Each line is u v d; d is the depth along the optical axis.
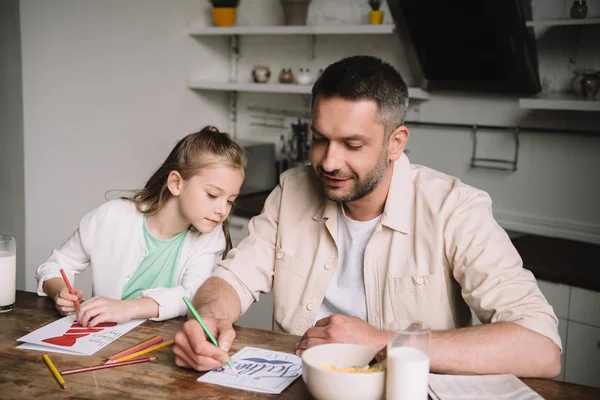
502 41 2.76
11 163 3.05
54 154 3.19
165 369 1.32
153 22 3.58
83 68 3.27
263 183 3.79
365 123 1.45
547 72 3.02
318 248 1.76
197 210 1.87
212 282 1.72
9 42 2.97
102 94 3.37
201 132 1.92
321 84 1.49
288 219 1.82
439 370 1.32
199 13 3.86
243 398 1.20
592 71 2.76
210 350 1.30
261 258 1.83
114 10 3.37
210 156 1.85
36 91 3.09
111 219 1.99
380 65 1.51
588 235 2.94
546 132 3.01
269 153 3.79
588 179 2.91
